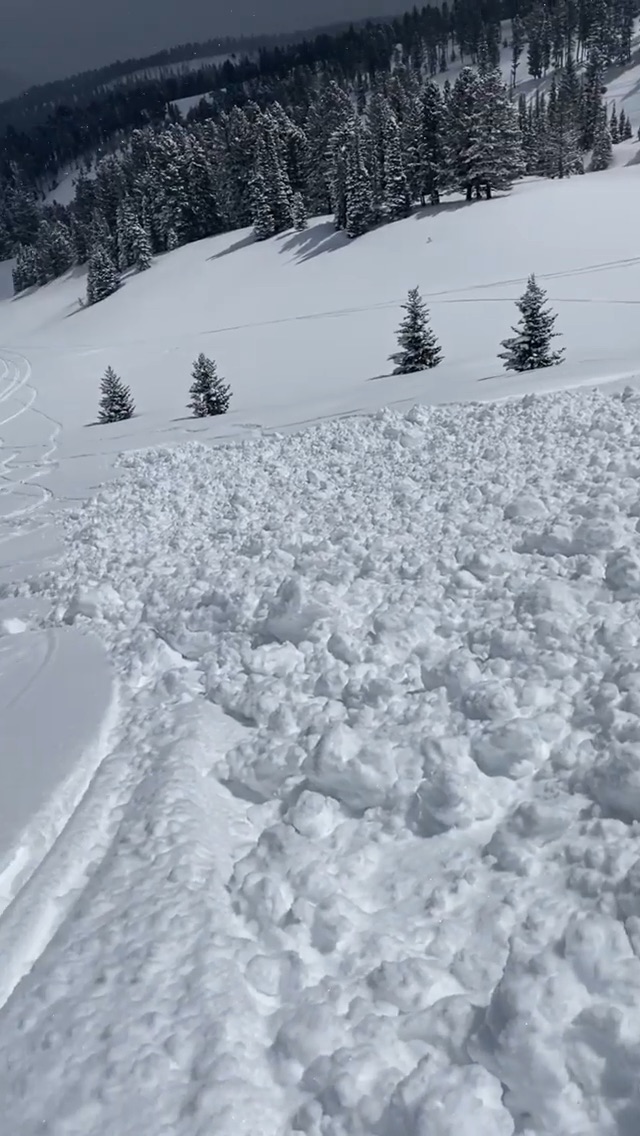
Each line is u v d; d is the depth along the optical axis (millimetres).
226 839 4922
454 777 4508
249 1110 3195
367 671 6133
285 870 4391
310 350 45219
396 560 8281
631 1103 2846
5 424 40094
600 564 6832
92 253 86812
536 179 73375
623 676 5055
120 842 4887
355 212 65625
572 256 50781
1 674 8047
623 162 84188
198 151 84188
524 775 4750
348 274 60000
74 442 29969
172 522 12969
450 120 64375
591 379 18688
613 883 3646
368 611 7273
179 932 4051
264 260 69188
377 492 11734
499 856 4188
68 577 11172
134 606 9164
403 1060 3281
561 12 128250
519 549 7816
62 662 8102
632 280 43625
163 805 5078
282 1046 3445
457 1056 3240
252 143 81188
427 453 13609
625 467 9422
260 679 6562
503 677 5664
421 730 5223
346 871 4387
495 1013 3174
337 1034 3414
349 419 19547
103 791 5508
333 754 4910
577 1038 2988
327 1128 3098
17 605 10758
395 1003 3529
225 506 13102
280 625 7277
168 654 7633
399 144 66562
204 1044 3449
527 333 26234
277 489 13531
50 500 18500
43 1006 3773
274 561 9062
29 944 4238
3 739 6480
